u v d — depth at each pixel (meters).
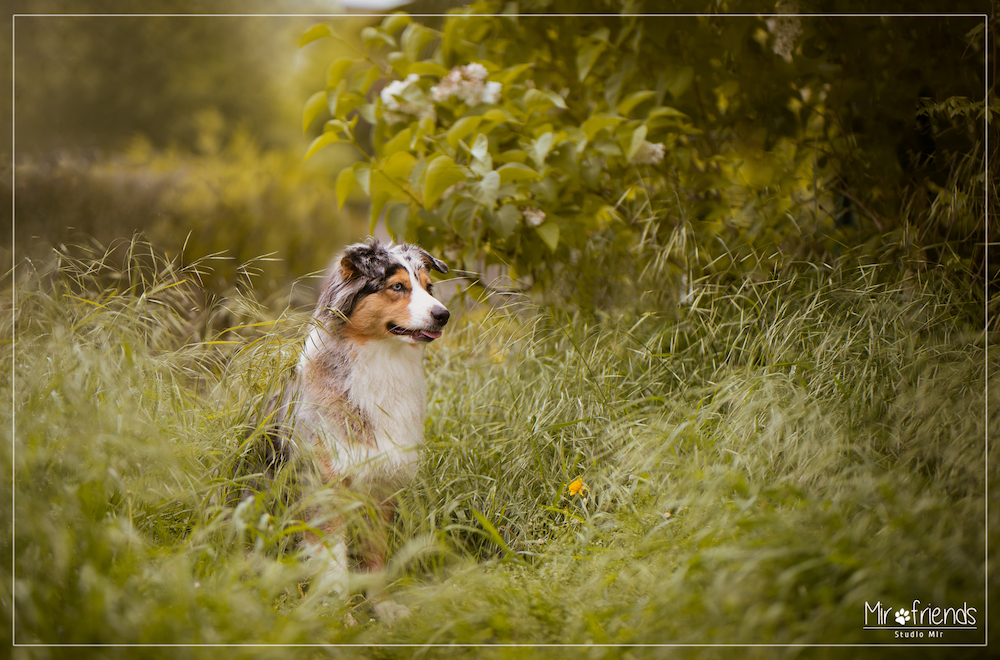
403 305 3.21
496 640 2.62
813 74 4.85
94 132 12.21
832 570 2.36
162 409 3.22
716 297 4.31
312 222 9.54
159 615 2.29
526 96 4.91
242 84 14.52
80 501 2.65
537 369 4.38
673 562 2.66
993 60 4.34
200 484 3.00
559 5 5.11
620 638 2.45
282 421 3.30
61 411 2.83
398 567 2.96
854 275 4.28
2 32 11.17
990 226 4.21
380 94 5.10
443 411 4.16
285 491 3.17
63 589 2.46
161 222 7.94
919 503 2.67
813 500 2.68
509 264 5.00
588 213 5.04
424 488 3.46
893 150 4.82
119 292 3.70
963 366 3.44
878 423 3.33
